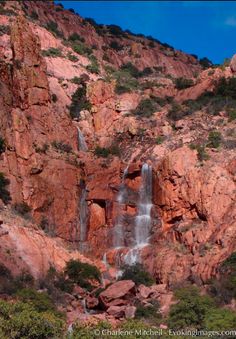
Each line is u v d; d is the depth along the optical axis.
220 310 36.97
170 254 49.28
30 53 59.53
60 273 45.72
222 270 43.06
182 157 54.75
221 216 49.38
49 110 59.75
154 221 54.53
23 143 54.12
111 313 39.41
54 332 32.44
